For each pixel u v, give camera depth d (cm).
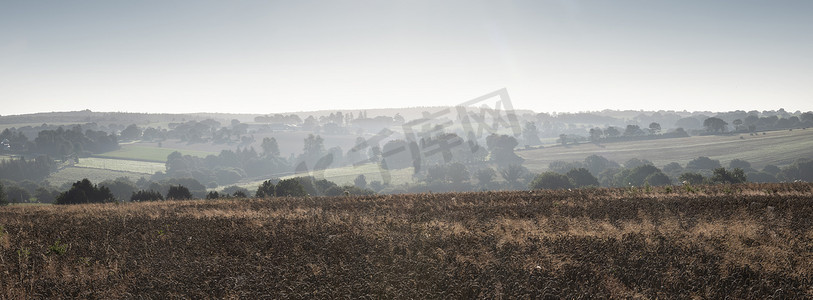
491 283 1192
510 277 1219
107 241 1705
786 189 2817
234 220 2097
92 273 1371
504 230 1781
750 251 1388
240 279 1258
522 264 1330
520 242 1562
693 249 1440
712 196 2506
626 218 1950
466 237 1644
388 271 1303
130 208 2728
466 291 1150
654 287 1165
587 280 1223
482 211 2228
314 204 2684
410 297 1130
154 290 1212
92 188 5656
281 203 2798
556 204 2372
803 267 1278
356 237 1667
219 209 2570
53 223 2175
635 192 2841
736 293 1120
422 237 1658
